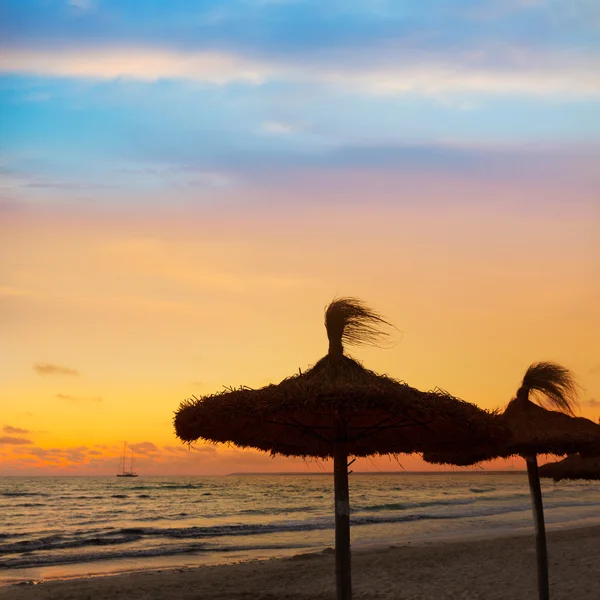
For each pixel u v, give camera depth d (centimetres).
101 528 3856
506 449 812
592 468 1484
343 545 542
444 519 3919
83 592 1440
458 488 10962
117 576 1712
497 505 5422
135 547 2675
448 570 1645
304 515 4784
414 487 11644
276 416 563
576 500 6300
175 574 1722
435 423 632
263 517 4594
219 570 1770
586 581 1389
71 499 7306
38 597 1386
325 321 568
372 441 706
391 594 1336
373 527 3425
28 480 16700
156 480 18075
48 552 2506
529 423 802
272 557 2309
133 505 6266
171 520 4497
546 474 1548
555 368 817
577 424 809
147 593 1417
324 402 492
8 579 1827
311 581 1536
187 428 573
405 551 2119
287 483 15688
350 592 536
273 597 1334
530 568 1617
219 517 4691
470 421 533
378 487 11675
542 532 833
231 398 523
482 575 1547
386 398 498
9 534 3488
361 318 566
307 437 706
